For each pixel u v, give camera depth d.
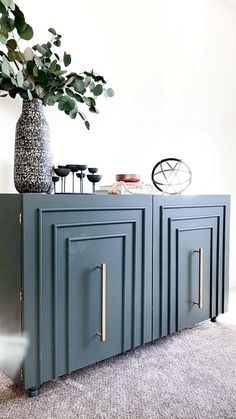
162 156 2.27
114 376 1.34
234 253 2.78
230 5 2.68
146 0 2.16
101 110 1.95
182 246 1.71
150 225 1.54
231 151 2.75
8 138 1.60
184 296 1.72
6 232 1.22
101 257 1.36
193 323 1.78
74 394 1.21
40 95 1.41
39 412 1.10
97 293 1.35
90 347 1.33
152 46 2.20
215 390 1.24
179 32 2.36
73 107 1.46
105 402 1.16
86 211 1.29
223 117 2.68
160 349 1.59
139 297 1.51
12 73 1.29
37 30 1.67
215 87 2.61
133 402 1.17
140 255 1.51
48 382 1.29
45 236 1.18
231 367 1.42
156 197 1.57
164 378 1.32
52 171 1.46
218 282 1.93
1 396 1.20
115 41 2.00
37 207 1.15
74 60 1.82
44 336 1.19
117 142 2.02
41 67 1.41
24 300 1.14
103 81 1.59
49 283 1.20
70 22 1.79
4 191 1.59
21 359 1.17
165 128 2.28
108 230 1.38
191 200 1.74
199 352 1.56
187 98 2.42
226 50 2.69
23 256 1.13
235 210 2.78
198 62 2.48
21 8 1.61
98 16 1.92
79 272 1.29
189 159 2.44
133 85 2.10
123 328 1.45
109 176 1.99
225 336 1.75
